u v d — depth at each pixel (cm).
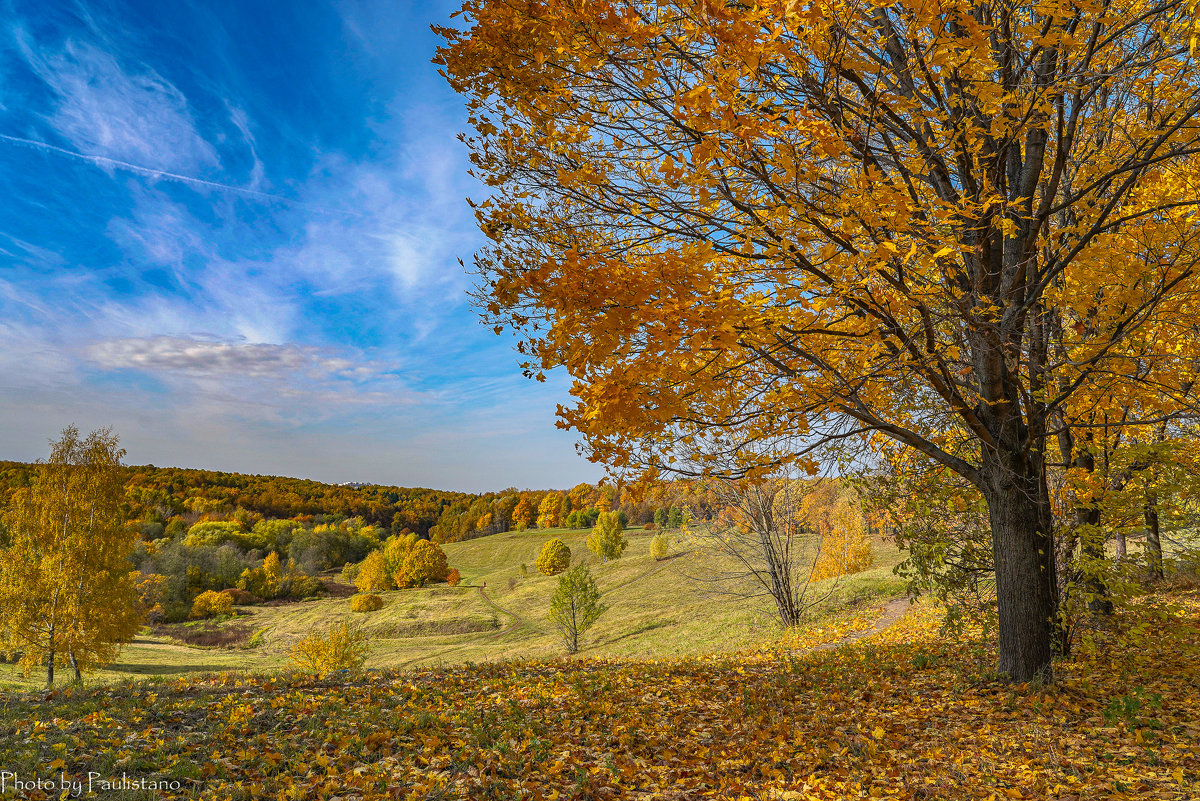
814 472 545
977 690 600
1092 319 572
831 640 1259
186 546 5900
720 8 269
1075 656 676
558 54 396
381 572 6031
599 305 328
